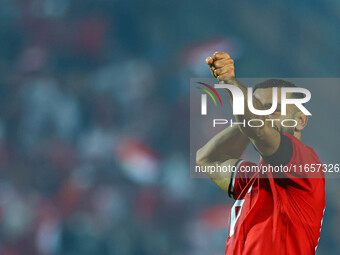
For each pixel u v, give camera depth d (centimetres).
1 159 4281
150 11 5412
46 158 4247
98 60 5188
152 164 4100
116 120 4519
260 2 5206
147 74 4756
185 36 5325
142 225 3750
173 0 5409
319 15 5147
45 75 5003
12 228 3741
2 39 5362
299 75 4959
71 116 4528
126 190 3975
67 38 5275
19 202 3888
